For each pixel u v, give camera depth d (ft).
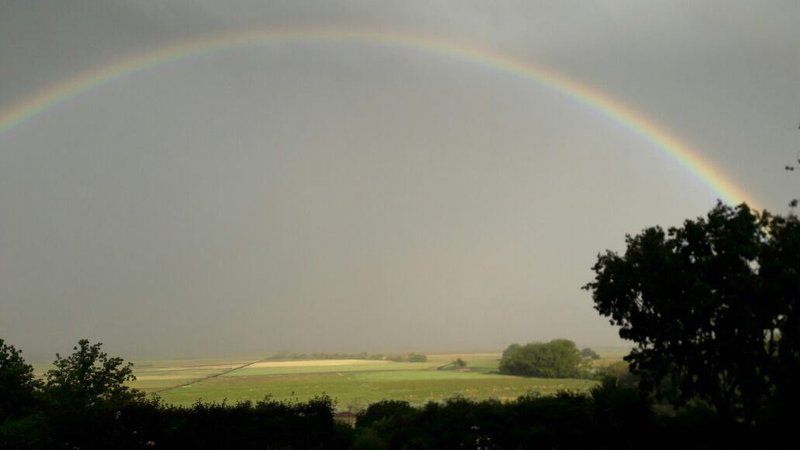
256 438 73.51
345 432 82.84
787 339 61.82
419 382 463.42
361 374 631.56
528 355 501.97
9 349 84.89
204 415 73.31
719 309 65.92
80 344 90.74
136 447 68.74
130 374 92.17
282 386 452.35
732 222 68.49
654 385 74.18
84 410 69.77
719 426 67.10
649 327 70.13
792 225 65.87
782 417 60.23
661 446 66.33
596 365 533.96
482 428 71.87
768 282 61.98
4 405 77.51
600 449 66.59
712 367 68.49
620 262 73.20
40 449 63.41
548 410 72.43
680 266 67.77
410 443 73.36
